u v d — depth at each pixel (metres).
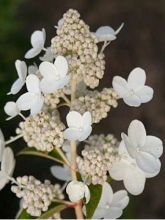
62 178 0.41
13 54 0.74
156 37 1.08
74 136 0.32
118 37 1.06
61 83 0.32
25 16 1.03
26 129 0.34
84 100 0.34
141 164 0.33
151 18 1.10
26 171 0.78
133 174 0.35
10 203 0.73
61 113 0.83
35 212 0.34
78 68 0.33
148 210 0.86
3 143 0.35
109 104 0.34
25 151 0.36
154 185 0.89
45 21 1.04
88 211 0.33
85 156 0.33
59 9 1.08
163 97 0.99
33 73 0.36
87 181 0.34
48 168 0.79
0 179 0.36
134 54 1.04
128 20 1.09
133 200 0.81
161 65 1.03
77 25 0.33
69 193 0.33
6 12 0.74
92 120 0.34
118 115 0.95
